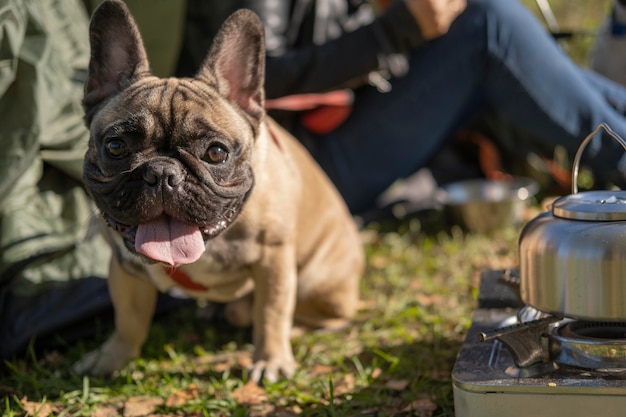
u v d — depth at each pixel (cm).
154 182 159
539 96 212
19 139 185
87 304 187
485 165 258
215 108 167
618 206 152
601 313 150
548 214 158
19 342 183
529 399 150
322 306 197
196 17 213
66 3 197
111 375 181
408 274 217
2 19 182
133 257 174
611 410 149
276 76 209
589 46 330
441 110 220
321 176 199
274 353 180
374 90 221
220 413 170
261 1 210
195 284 181
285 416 168
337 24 220
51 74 188
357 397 170
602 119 212
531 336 156
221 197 164
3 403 173
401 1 208
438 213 243
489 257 224
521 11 212
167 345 190
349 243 200
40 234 189
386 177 225
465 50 213
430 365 179
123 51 171
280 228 178
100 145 163
